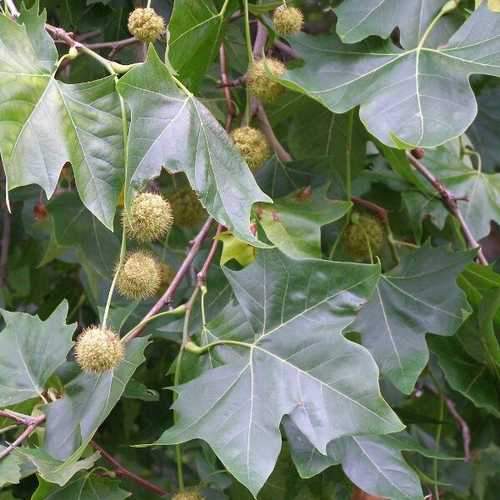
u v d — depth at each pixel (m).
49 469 0.57
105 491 0.61
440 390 0.83
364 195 0.85
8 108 0.55
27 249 0.98
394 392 0.83
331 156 0.80
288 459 0.72
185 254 0.86
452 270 0.69
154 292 0.64
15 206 0.98
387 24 0.67
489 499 0.94
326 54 0.67
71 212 0.81
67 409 0.62
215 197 0.58
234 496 0.72
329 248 0.77
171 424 0.87
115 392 0.59
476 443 0.85
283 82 0.64
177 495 0.63
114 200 0.57
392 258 0.81
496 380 0.72
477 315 0.71
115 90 0.58
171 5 0.81
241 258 0.68
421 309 0.69
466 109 0.62
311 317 0.61
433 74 0.64
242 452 0.57
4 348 0.64
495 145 0.92
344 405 0.58
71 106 0.57
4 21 0.56
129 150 0.56
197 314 0.75
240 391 0.60
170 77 0.58
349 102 0.65
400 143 0.60
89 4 0.81
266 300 0.61
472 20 0.66
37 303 0.99
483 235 0.82
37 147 0.56
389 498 0.62
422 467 0.91
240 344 0.61
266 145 0.67
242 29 0.81
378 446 0.64
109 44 0.70
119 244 0.81
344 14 0.67
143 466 1.01
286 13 0.67
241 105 0.75
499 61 0.64
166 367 0.88
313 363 0.59
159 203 0.61
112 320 0.64
